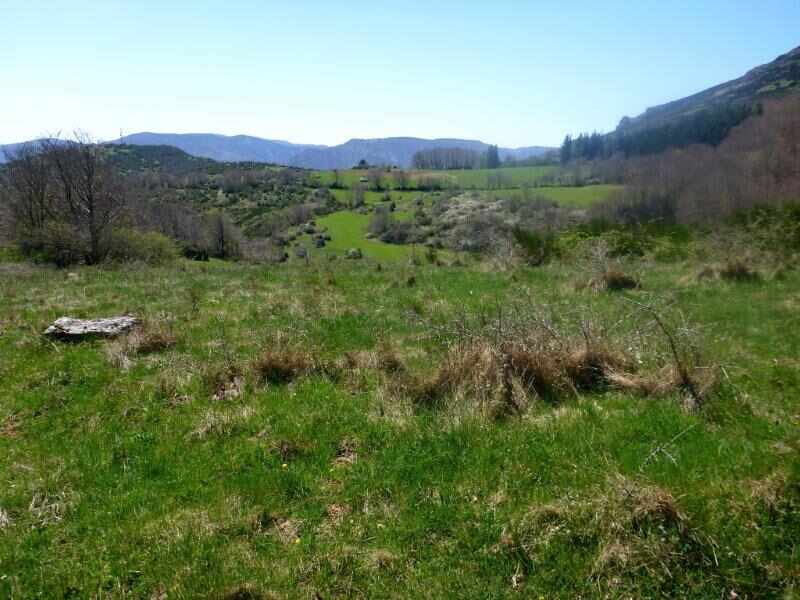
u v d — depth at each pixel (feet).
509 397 17.70
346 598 10.55
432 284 39.91
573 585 10.63
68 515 13.10
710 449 14.06
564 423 15.97
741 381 18.93
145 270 55.42
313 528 12.46
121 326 27.20
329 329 27.50
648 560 10.78
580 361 19.42
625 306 29.48
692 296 33.73
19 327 28.40
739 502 11.85
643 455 14.05
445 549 11.66
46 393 19.85
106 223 85.97
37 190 94.99
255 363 21.02
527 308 24.54
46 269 64.34
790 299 30.96
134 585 11.01
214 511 12.93
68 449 16.05
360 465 14.70
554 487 13.08
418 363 22.04
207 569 11.23
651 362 19.33
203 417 17.53
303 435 16.37
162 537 12.17
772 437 14.64
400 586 10.80
